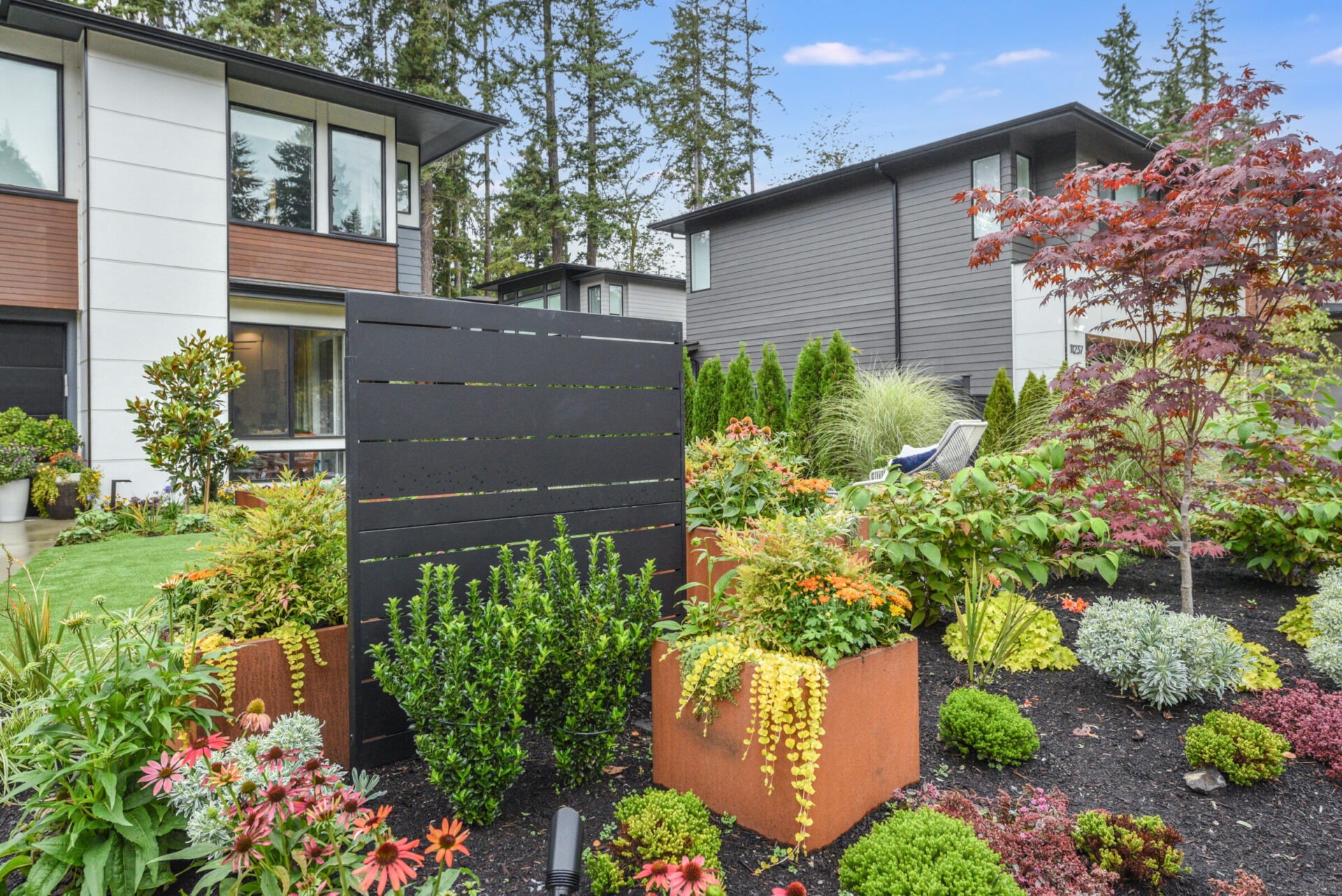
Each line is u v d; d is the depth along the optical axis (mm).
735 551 2594
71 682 2090
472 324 2838
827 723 2115
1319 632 3412
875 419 8539
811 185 13633
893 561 3613
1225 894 1874
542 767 2625
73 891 1792
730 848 2109
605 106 24484
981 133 11109
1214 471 5602
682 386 3508
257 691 2514
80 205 9070
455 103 20141
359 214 11109
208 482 8008
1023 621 3400
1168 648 2900
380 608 2592
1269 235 3602
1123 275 3980
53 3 8289
